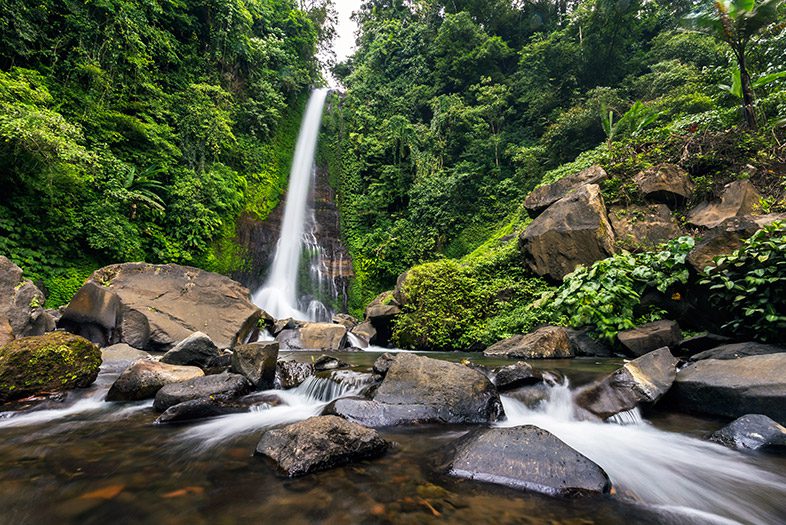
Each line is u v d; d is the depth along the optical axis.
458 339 8.48
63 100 9.44
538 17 24.23
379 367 4.59
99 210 9.20
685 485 2.12
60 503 1.82
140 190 10.52
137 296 7.30
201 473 2.18
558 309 6.80
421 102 22.95
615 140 12.78
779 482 2.13
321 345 8.66
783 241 3.99
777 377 2.90
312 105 23.88
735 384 3.05
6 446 2.64
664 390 3.37
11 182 7.91
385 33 27.58
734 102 10.59
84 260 9.04
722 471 2.29
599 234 7.47
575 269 6.89
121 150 10.93
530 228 8.73
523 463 2.09
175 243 11.26
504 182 16.27
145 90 11.93
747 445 2.54
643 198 7.85
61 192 8.52
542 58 19.31
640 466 2.38
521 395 3.81
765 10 7.18
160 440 2.78
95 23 10.54
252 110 17.02
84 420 3.29
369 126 23.09
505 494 1.92
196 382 3.81
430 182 16.86
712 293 4.81
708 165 7.76
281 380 4.40
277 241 15.26
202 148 13.34
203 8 15.14
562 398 3.69
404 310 9.52
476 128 17.80
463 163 16.91
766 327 4.05
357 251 16.98
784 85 9.06
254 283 13.47
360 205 19.02
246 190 15.20
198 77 14.58
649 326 5.44
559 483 1.96
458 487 1.99
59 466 2.29
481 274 9.56
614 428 3.12
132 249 9.71
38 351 3.90
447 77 22.52
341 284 15.58
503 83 20.98
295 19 22.19
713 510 1.87
